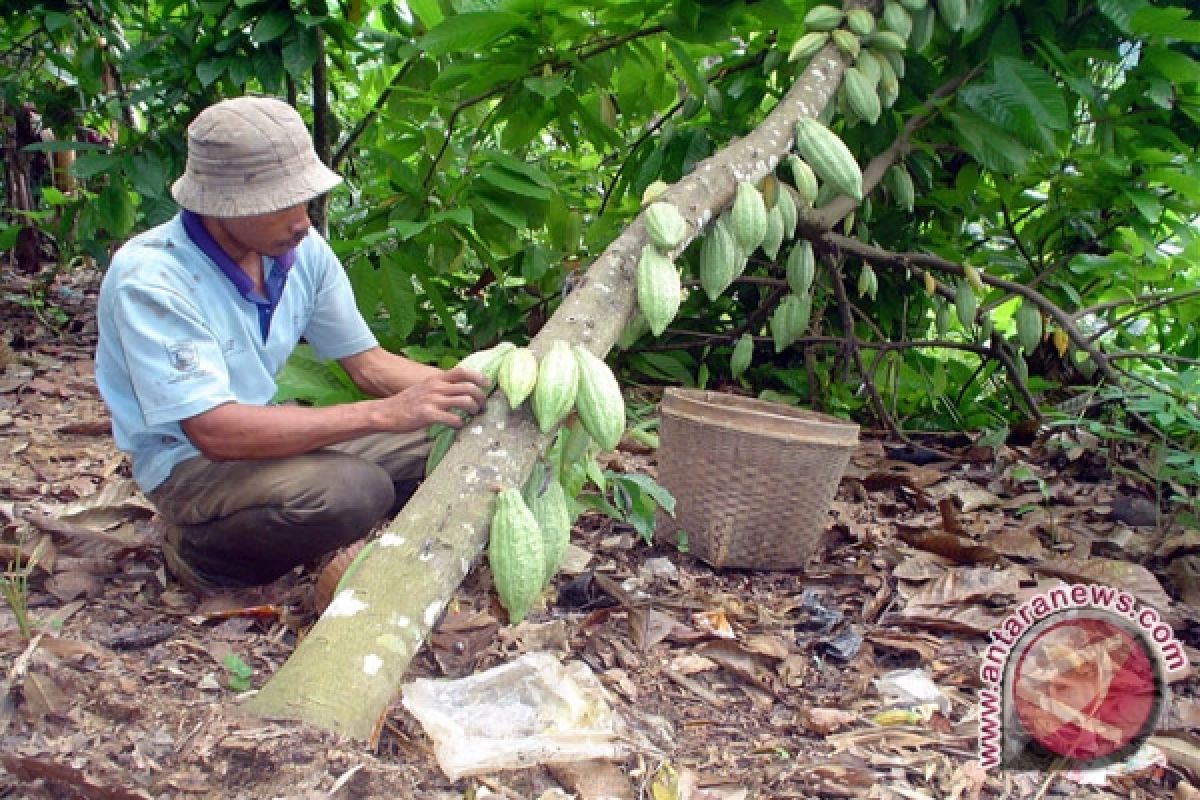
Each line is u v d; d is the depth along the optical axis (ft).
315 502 8.39
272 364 8.97
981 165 15.98
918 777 7.08
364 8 16.46
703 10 12.93
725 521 10.63
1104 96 13.99
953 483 13.74
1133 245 16.31
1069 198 16.05
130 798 5.43
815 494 10.62
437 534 6.64
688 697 8.20
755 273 17.25
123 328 7.79
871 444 15.20
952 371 18.45
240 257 8.37
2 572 9.18
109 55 19.54
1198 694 8.46
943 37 13.91
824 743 7.53
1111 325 16.40
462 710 6.80
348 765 5.54
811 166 9.75
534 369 7.12
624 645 8.87
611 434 7.09
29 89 21.48
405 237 12.85
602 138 15.47
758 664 8.76
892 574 10.61
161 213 15.96
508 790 6.52
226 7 14.84
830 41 10.95
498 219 14.56
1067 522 12.74
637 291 8.04
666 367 17.10
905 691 8.26
